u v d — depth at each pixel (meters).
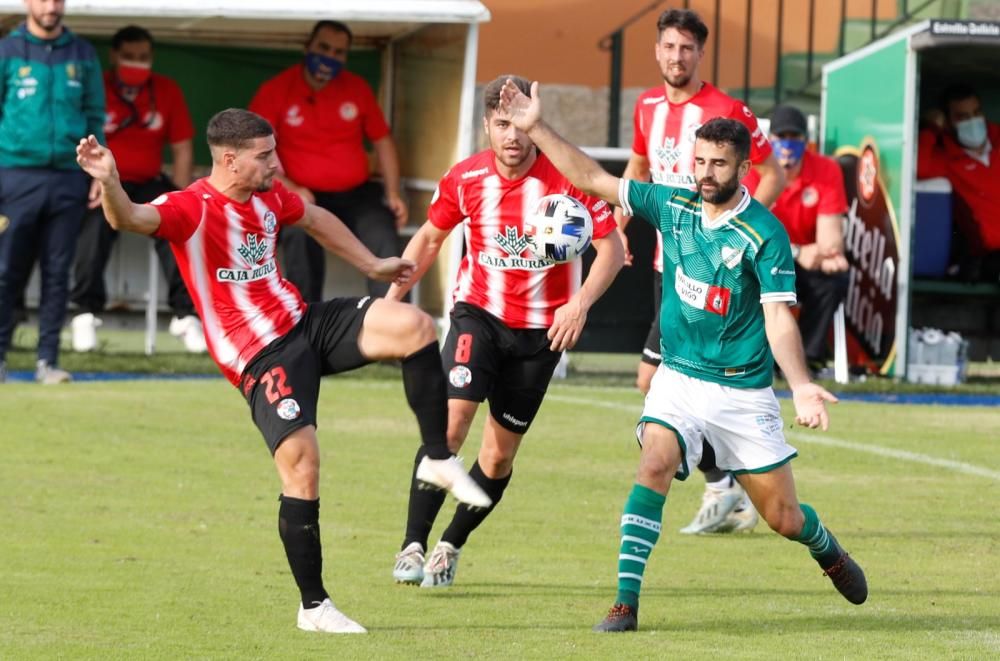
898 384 52.59
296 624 21.23
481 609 22.62
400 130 60.19
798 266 52.28
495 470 25.78
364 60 61.28
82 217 47.66
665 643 20.25
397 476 34.34
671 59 30.02
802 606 23.11
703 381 22.02
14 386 46.09
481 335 25.64
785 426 42.56
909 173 53.34
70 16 56.22
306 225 23.00
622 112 74.31
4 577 23.98
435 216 26.12
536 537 28.59
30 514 29.19
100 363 52.22
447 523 29.94
